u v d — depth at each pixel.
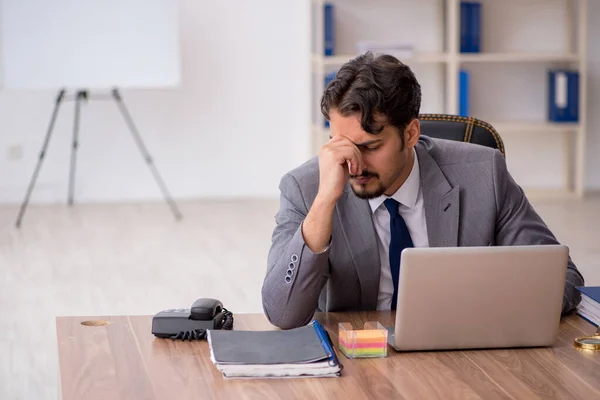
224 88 7.54
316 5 7.30
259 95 7.59
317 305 2.31
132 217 6.95
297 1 7.52
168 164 7.57
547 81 7.71
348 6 7.39
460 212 2.38
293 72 7.59
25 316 4.47
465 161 2.43
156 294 4.84
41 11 6.94
